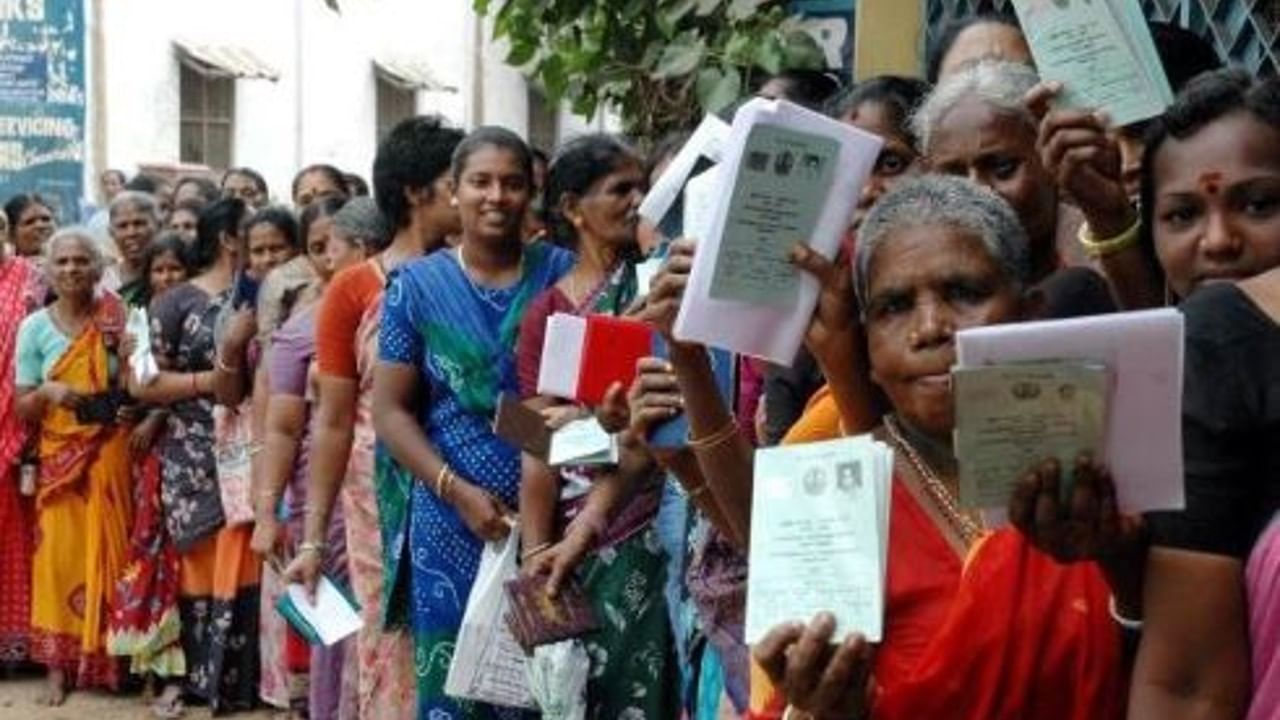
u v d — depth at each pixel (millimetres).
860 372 2393
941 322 2180
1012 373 1834
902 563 2182
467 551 4273
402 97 20156
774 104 2307
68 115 14852
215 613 7121
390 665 4594
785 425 3064
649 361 2875
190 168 14414
